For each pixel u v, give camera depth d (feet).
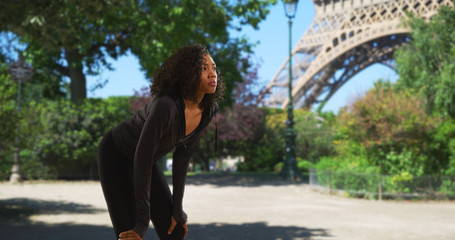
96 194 48.19
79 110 70.03
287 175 82.99
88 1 27.66
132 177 7.13
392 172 47.78
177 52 6.58
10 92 34.37
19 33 27.27
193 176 93.91
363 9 168.04
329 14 182.29
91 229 24.66
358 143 49.83
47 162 68.90
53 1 27.55
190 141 7.43
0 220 27.40
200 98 6.77
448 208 37.68
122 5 29.09
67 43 29.25
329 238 22.34
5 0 25.39
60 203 38.45
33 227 25.12
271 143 124.88
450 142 46.55
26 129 35.47
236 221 28.63
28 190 51.47
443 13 71.31
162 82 6.55
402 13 152.15
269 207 37.24
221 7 65.87
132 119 7.07
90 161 71.56
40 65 76.48
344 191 48.52
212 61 6.66
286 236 22.89
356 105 48.34
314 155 115.85
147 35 59.72
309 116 122.21
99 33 64.54
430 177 44.93
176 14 56.13
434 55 71.46
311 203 40.88
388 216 31.83
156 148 6.48
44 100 96.12
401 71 76.02
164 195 7.45
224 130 113.19
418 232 24.38
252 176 94.43
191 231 24.45
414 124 46.09
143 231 6.22
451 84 63.26
